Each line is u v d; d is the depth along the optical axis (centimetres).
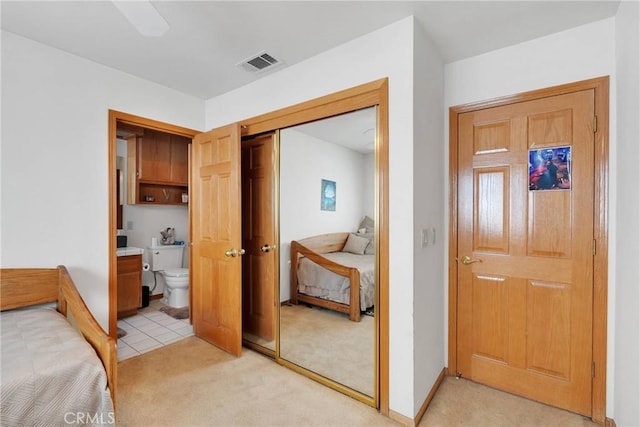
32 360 134
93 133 235
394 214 185
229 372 235
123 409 189
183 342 290
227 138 270
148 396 203
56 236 218
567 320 193
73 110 226
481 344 223
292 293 266
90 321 157
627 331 157
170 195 443
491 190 218
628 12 155
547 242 199
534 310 203
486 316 220
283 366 245
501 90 212
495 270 217
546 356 200
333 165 232
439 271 223
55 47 215
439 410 192
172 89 285
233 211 262
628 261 156
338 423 179
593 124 184
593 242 185
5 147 197
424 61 192
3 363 131
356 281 231
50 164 215
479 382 223
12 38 199
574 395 191
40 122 211
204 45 212
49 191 215
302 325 256
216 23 186
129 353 266
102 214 240
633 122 149
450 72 231
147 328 325
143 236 419
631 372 152
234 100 286
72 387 132
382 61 189
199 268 300
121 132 376
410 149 179
